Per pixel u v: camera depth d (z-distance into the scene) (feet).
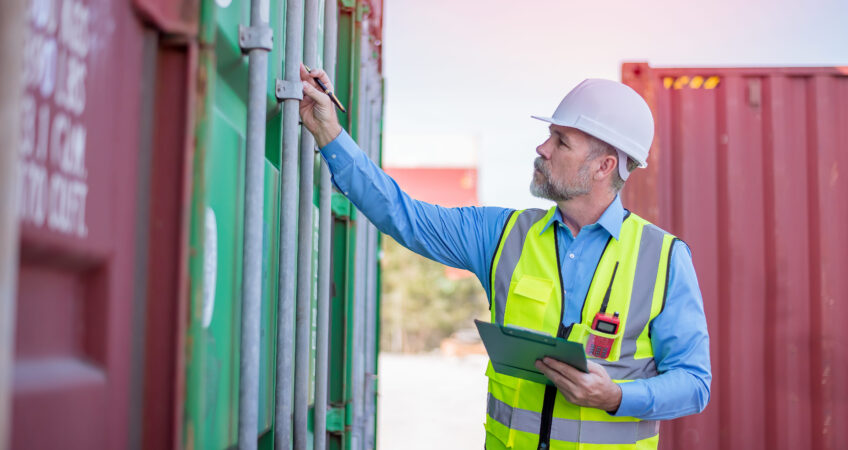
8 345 2.15
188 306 3.73
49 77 2.72
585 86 7.00
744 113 13.20
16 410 2.59
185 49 3.76
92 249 3.06
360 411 10.67
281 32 6.13
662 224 13.03
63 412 2.89
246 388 4.64
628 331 6.38
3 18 2.17
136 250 3.54
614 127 6.77
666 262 6.54
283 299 5.50
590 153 6.77
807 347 12.72
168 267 3.69
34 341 2.76
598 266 6.56
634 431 6.41
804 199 13.01
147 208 3.65
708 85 13.28
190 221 3.75
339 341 9.24
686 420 12.66
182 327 3.66
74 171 2.90
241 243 5.04
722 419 12.67
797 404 12.60
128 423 3.49
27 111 2.58
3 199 2.15
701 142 13.16
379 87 13.23
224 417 4.66
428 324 90.63
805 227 12.96
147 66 3.62
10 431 2.56
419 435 29.32
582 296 6.52
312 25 6.49
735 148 13.15
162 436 3.63
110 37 3.21
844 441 12.44
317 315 7.38
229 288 4.74
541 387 6.43
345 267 9.40
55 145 2.76
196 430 3.76
